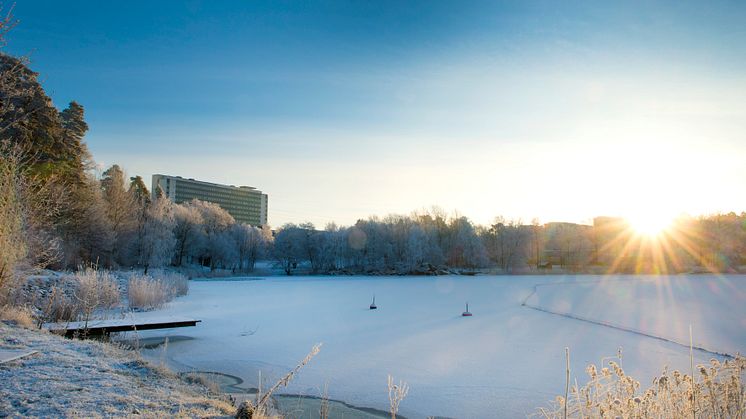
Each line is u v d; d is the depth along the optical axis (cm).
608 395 507
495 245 9331
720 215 9175
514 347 1593
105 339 1379
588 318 2406
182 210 7419
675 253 8962
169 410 539
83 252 4034
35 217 1234
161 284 2828
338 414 899
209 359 1331
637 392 994
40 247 1500
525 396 1030
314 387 1081
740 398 460
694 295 3934
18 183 1055
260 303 3127
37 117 2995
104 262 4409
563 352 1509
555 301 3403
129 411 511
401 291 4478
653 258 9062
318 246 8712
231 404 688
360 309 2812
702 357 1436
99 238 4212
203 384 829
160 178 15288
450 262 9119
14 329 902
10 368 625
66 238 3656
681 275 7931
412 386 1105
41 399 514
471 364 1327
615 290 4534
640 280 6431
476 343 1662
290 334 1817
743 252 8562
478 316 2477
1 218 990
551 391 1066
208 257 8194
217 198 16862
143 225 5584
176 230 7144
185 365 1247
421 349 1547
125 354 860
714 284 5450
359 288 4934
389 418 888
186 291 3675
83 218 3931
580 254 9631
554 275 8206
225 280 6475
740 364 503
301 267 9269
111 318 1811
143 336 1662
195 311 2500
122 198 5134
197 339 1647
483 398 1016
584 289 4703
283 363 1306
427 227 9200
